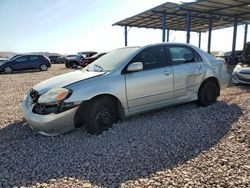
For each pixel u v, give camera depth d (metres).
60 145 4.16
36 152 3.94
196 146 4.01
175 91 5.53
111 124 4.75
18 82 13.91
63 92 4.27
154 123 5.07
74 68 26.58
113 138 4.38
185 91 5.73
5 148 4.11
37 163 3.58
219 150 3.83
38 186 3.00
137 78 4.93
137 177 3.16
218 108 6.05
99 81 4.57
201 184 2.94
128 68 4.87
